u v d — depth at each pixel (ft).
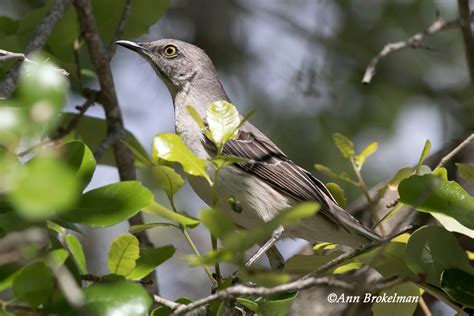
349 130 51.19
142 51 41.81
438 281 26.89
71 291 21.45
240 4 55.83
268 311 26.00
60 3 34.99
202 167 25.20
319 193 35.88
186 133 37.06
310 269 29.55
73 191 18.65
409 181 26.81
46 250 23.45
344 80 52.95
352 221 34.47
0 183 18.53
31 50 33.45
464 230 26.22
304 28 54.08
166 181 25.94
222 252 20.63
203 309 26.45
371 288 23.40
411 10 53.78
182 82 41.50
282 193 36.45
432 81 54.49
